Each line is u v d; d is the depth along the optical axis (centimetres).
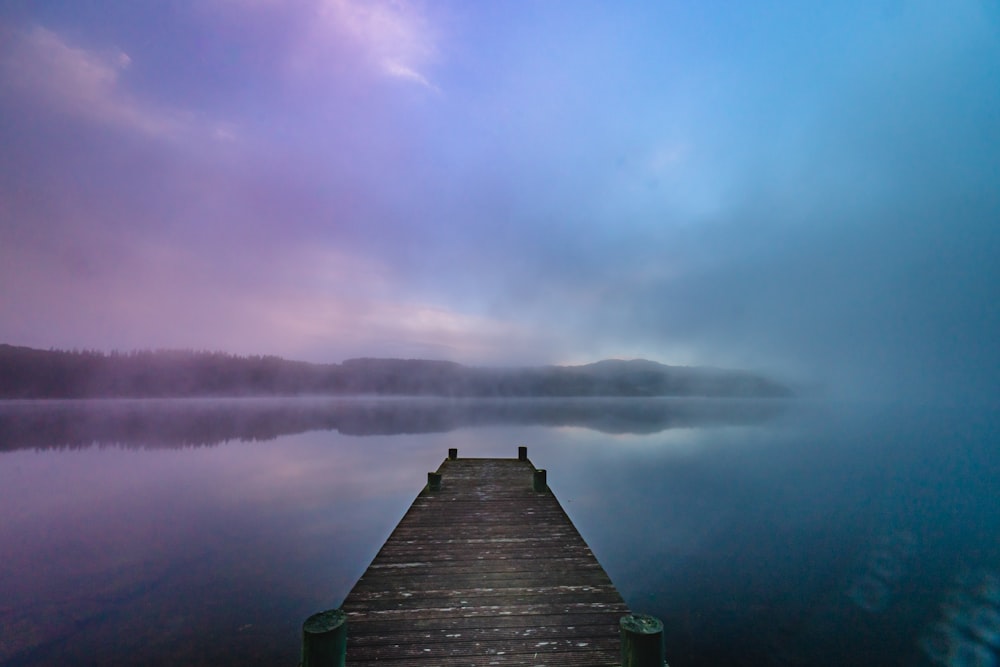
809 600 693
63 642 559
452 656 336
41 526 1170
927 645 562
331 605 673
